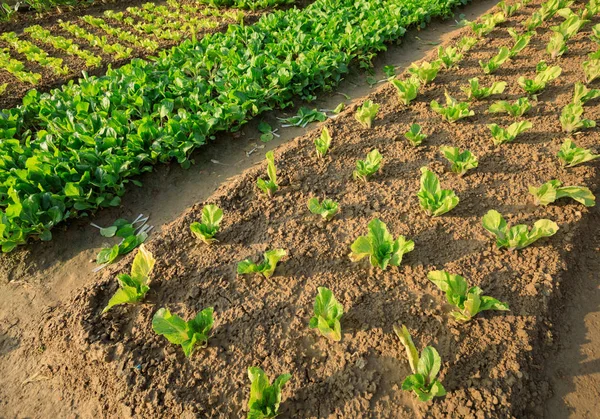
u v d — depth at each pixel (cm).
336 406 261
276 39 746
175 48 689
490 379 263
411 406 257
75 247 415
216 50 672
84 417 280
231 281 339
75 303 336
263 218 397
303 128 564
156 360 290
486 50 673
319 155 466
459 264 335
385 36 748
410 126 508
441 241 355
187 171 498
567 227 358
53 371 308
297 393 266
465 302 277
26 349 328
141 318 318
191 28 821
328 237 370
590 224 373
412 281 324
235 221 395
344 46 700
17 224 403
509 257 338
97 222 437
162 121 546
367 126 513
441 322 295
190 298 329
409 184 419
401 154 462
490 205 387
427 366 250
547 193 365
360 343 289
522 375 265
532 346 280
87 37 829
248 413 237
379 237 337
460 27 866
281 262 349
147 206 461
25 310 360
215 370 282
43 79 684
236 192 429
